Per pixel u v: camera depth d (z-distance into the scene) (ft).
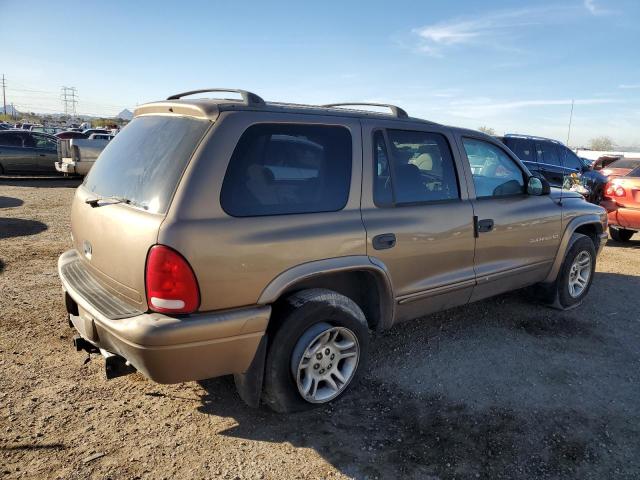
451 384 11.94
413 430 10.09
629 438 10.09
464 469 9.02
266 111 9.80
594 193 32.04
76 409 10.26
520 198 14.98
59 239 25.16
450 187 13.03
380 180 11.34
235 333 8.89
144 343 8.18
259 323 9.12
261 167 9.46
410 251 11.62
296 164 9.96
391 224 11.18
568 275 16.79
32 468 8.46
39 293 16.58
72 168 50.78
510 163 15.01
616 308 17.63
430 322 15.74
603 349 14.23
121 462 8.76
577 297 17.31
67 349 12.76
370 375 12.25
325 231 9.99
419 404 11.03
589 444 9.85
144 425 9.87
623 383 12.31
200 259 8.44
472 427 10.25
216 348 8.79
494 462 9.23
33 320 14.35
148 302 8.49
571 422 10.56
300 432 9.87
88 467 8.58
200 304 8.54
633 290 19.85
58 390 10.93
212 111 9.25
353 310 10.55
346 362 10.84
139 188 9.29
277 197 9.60
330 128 10.64
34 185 51.39
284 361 9.70
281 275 9.38
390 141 11.73
